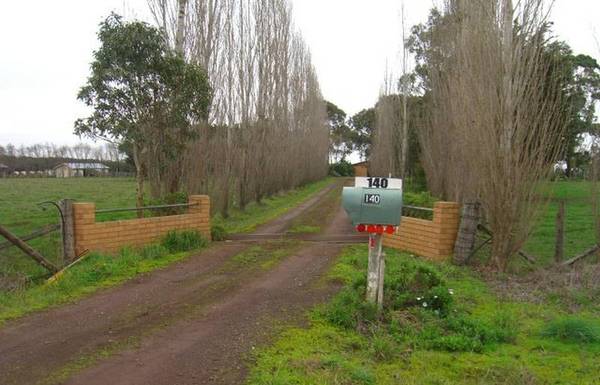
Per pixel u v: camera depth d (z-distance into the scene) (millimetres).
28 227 15469
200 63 16844
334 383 4684
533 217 9898
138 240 11016
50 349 5562
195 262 10469
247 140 24578
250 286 8508
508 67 9711
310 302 7500
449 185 17219
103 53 11836
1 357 5344
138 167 12805
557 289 8328
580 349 5777
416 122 28219
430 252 10953
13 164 88812
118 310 7062
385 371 5094
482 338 5965
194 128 14703
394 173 32812
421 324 6297
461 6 14094
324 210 25047
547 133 9906
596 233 10828
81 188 44594
